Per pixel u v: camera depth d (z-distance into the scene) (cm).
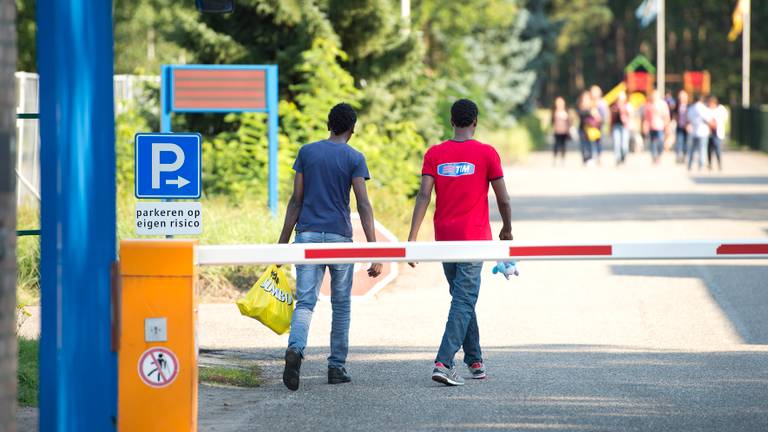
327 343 2881
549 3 16388
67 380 1606
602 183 8644
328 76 5681
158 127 6050
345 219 2386
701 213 6191
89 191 1609
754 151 13438
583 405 2153
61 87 1581
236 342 2866
